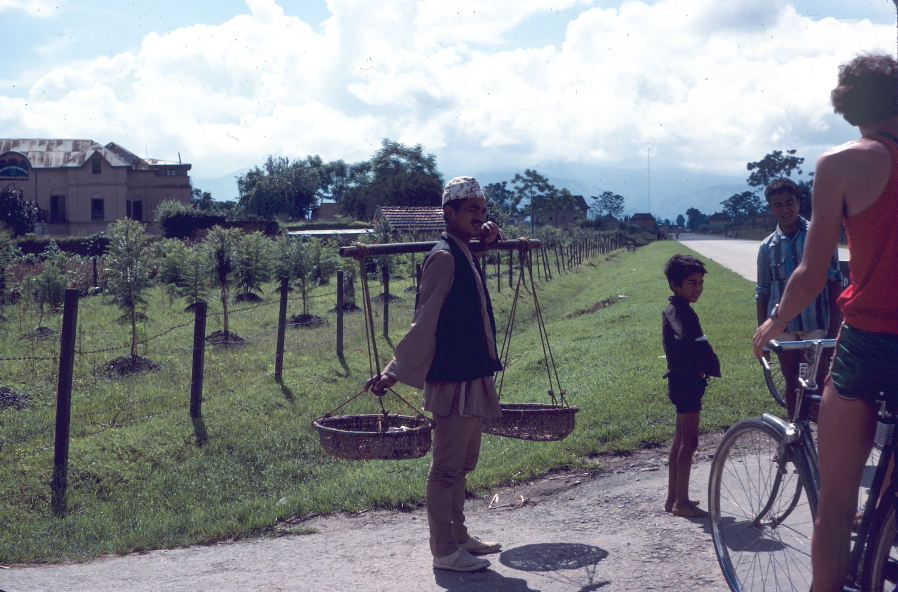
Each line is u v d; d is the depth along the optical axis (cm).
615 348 1194
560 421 428
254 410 898
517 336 1667
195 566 418
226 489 693
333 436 380
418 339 369
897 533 245
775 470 305
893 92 239
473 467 405
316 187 11600
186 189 6328
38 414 827
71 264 2194
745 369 898
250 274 2028
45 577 410
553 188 14500
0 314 1556
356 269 2000
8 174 6050
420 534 454
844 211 240
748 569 319
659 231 12406
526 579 358
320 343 1344
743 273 3041
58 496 632
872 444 250
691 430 438
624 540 405
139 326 1493
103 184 6122
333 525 502
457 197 387
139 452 732
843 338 251
